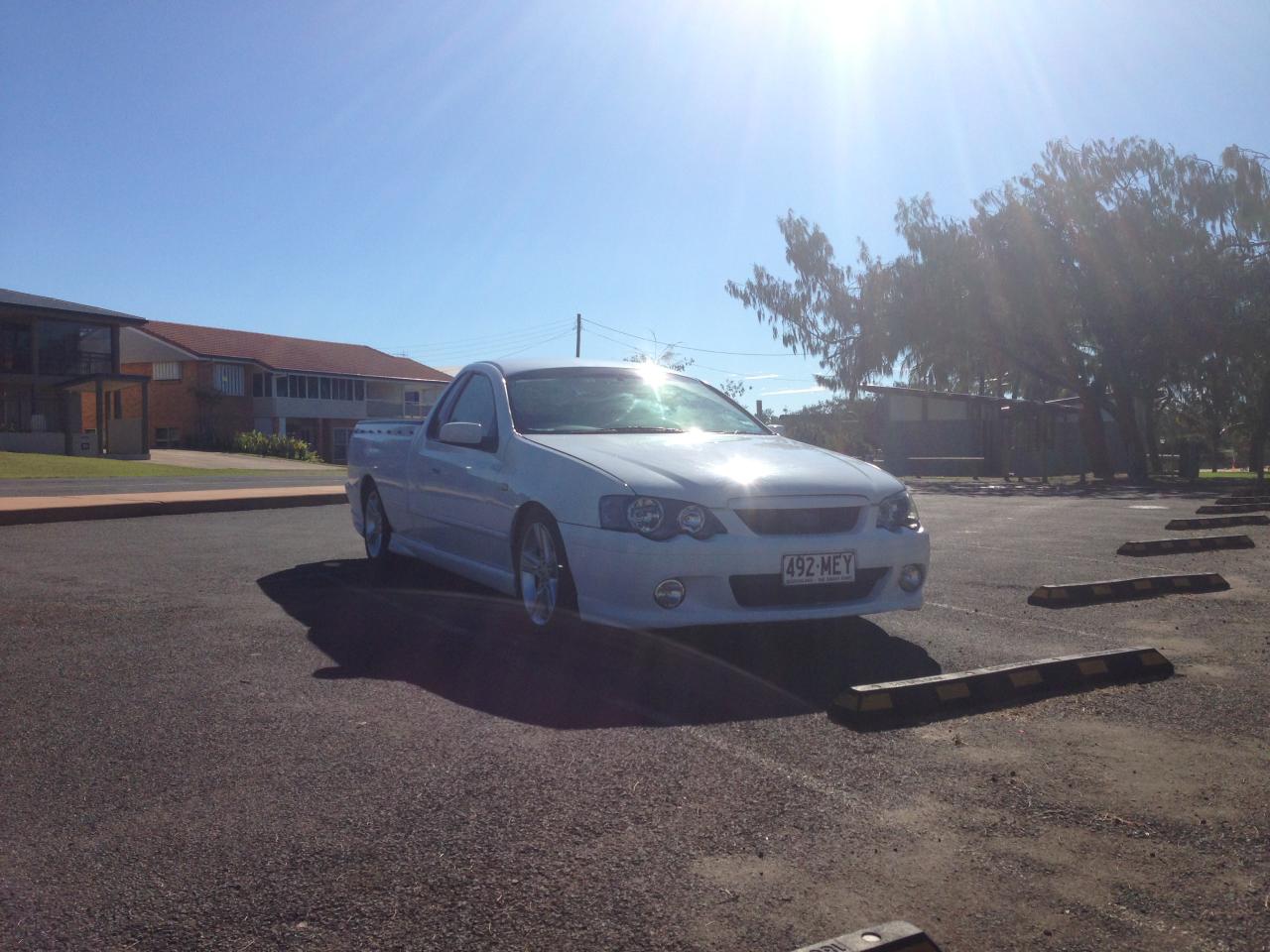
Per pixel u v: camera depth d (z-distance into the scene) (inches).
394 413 2186.3
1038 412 1176.8
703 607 178.5
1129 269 1054.4
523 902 93.7
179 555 315.9
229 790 120.0
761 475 187.8
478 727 144.2
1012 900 94.6
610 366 256.4
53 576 272.2
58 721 145.7
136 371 1924.2
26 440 1407.5
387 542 287.0
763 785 122.5
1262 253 1069.1
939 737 141.5
